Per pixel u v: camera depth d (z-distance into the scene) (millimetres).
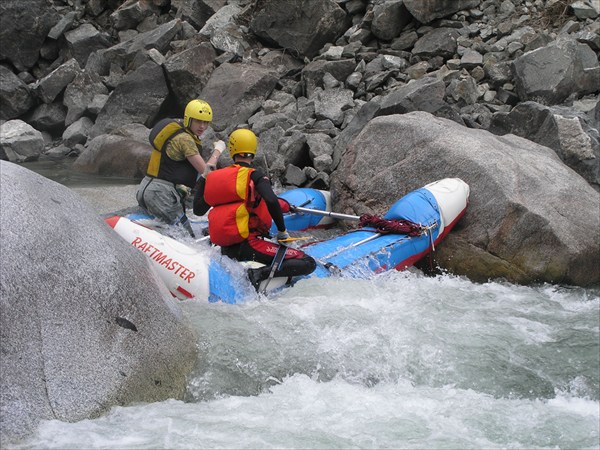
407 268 7145
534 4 11578
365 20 12055
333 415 4352
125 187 10047
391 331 5375
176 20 13680
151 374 4426
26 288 4059
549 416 4508
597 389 4980
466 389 4926
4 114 13633
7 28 14094
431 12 11578
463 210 7395
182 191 7039
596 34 10453
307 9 12430
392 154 8211
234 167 6047
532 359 5270
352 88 11258
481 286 6812
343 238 7094
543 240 7035
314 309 5527
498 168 7473
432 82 9727
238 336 5047
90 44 14375
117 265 4609
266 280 6129
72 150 12938
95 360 4176
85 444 3752
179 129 6973
